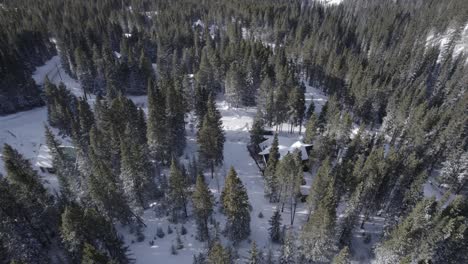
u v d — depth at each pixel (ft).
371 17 562.25
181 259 136.87
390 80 311.68
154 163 190.80
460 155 193.67
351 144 179.42
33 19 409.49
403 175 154.81
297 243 135.95
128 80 305.12
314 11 597.52
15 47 331.16
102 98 259.80
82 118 196.13
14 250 115.96
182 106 218.59
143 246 143.43
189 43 401.90
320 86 351.25
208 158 187.11
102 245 122.93
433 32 458.91
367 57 438.81
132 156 146.41
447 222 125.49
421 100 270.05
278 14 518.37
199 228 142.92
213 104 204.95
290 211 169.07
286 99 243.19
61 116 220.02
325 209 116.88
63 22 424.05
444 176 201.46
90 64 302.45
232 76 269.23
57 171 153.79
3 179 126.82
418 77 337.72
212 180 192.34
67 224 110.11
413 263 124.77
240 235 138.82
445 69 337.93
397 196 152.05
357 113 273.95
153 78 303.68
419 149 202.69
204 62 286.66
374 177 144.97
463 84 294.87
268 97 244.42
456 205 131.44
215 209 165.68
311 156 188.85
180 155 215.10
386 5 622.95
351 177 150.30
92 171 147.33
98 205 135.23
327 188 136.87
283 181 152.25
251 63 286.66
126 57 329.52
